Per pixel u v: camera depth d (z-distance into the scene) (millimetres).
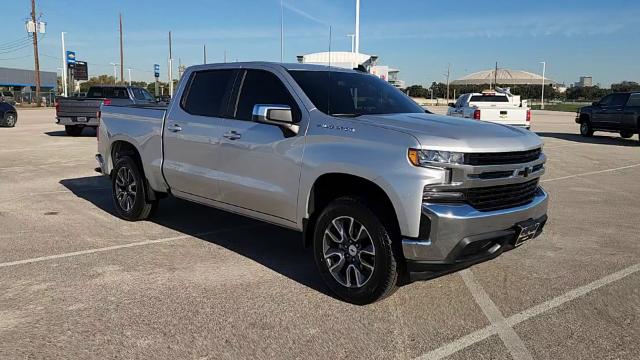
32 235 6246
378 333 3873
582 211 8023
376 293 4207
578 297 4594
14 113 23625
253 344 3680
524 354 3596
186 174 5871
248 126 5148
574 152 16547
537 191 4758
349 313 4203
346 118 4551
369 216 4145
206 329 3885
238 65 5586
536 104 81000
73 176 10555
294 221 4797
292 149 4707
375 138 4191
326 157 4406
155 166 6336
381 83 5785
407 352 3607
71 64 48562
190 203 8141
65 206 7855
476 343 3744
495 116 19062
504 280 4980
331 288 4520
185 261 5402
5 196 8547
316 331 3889
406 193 3916
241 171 5211
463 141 3988
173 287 4684
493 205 4168
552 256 5730
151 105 7312
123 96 20609
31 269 5070
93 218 7137
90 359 3439
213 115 5613
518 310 4309
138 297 4445
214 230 6633
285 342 3715
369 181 4191
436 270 3986
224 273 5070
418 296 4566
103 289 4602
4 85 72438
